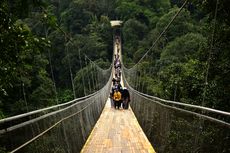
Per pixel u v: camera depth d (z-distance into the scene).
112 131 8.59
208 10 5.57
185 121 3.77
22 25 2.51
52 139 3.66
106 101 18.66
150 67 9.70
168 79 6.83
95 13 56.03
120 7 59.88
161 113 5.79
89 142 7.04
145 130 8.10
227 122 2.49
